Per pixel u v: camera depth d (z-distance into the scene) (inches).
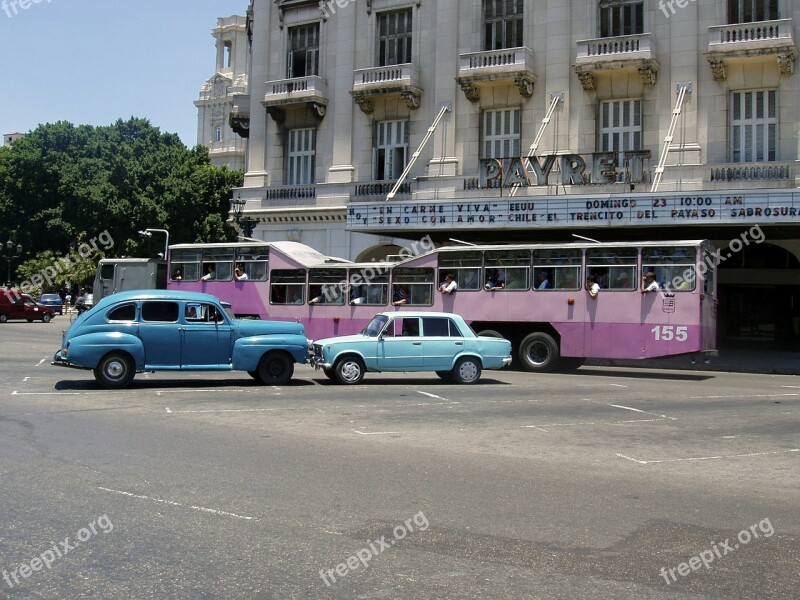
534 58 1223.5
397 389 684.7
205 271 1089.4
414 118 1330.0
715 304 923.4
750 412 567.5
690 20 1128.2
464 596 210.2
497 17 1259.2
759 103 1096.2
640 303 860.0
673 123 1114.1
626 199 1015.0
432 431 469.1
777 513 296.4
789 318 1342.3
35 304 1969.7
